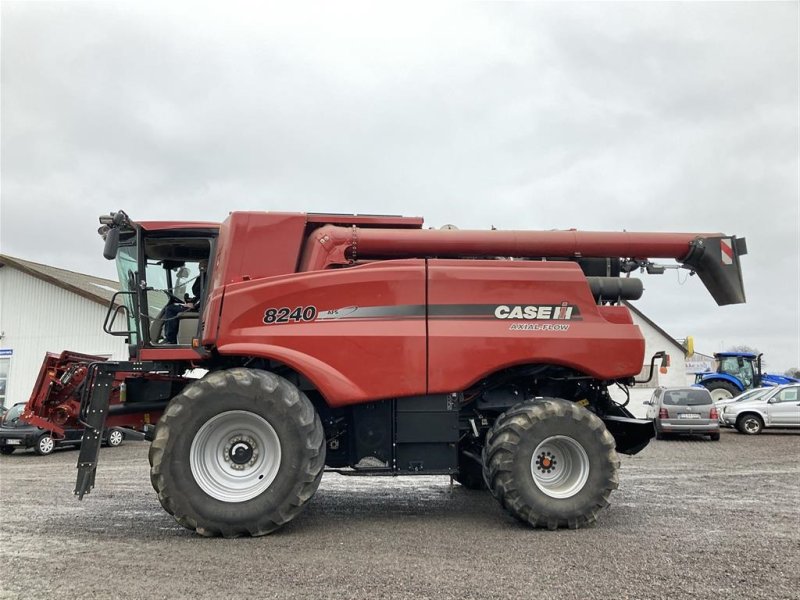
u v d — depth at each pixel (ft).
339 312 20.02
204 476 18.66
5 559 15.84
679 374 100.78
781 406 66.90
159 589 13.41
